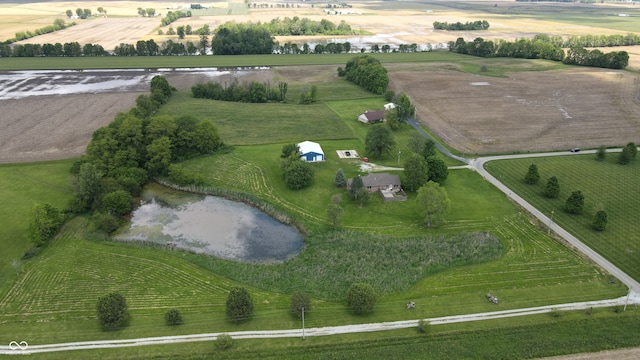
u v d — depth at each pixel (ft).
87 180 281.95
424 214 263.70
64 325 188.44
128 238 260.01
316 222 273.33
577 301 202.39
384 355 171.73
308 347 175.83
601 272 224.33
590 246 246.68
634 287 212.84
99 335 182.70
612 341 176.35
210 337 182.29
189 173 319.68
